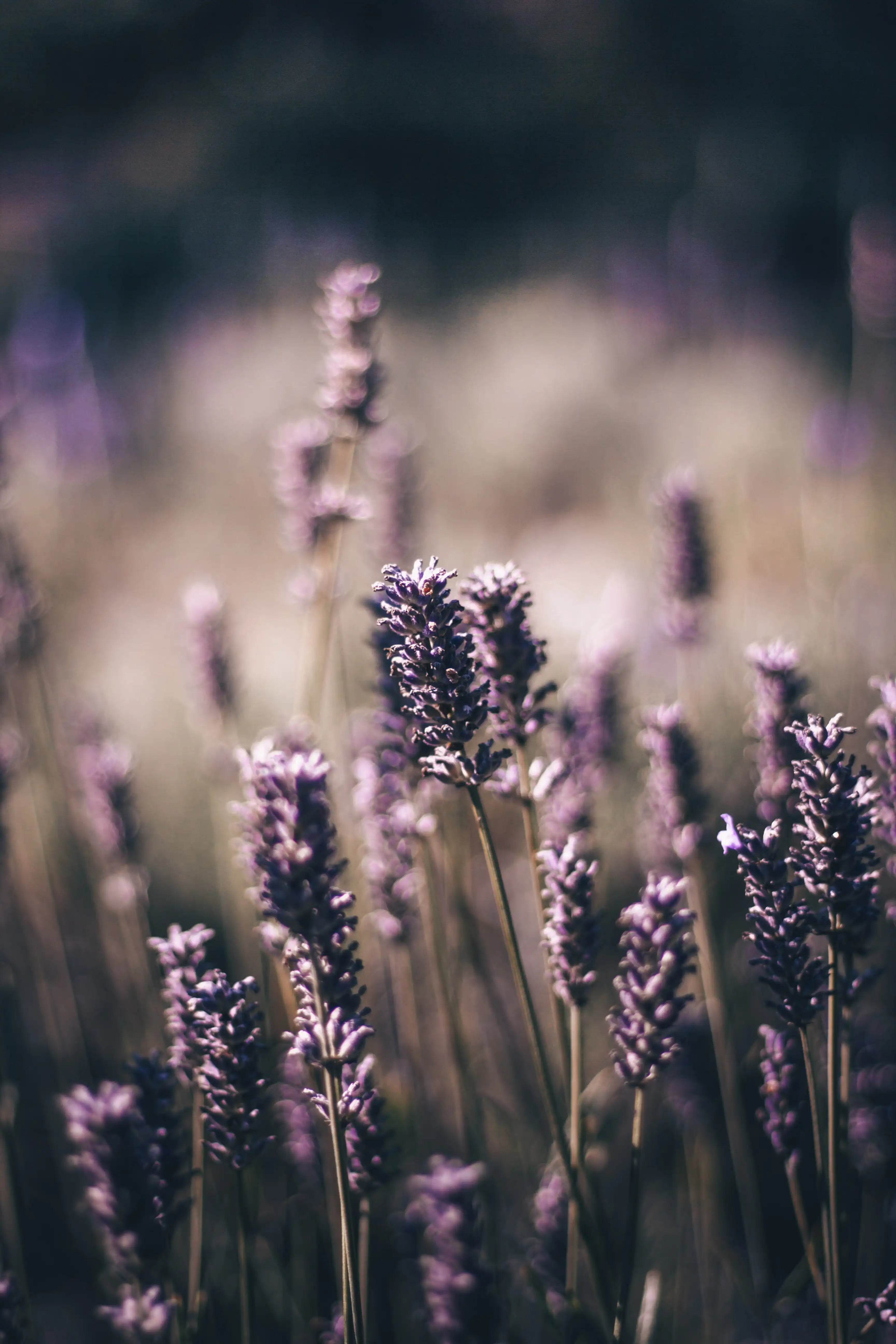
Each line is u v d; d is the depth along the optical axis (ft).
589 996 4.31
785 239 39.65
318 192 47.98
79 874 9.18
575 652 13.99
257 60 59.00
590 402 27.43
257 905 4.13
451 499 24.98
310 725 6.34
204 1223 5.37
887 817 4.57
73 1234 7.89
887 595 11.83
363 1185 4.23
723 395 26.58
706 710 10.77
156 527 23.43
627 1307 5.57
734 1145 6.61
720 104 54.54
